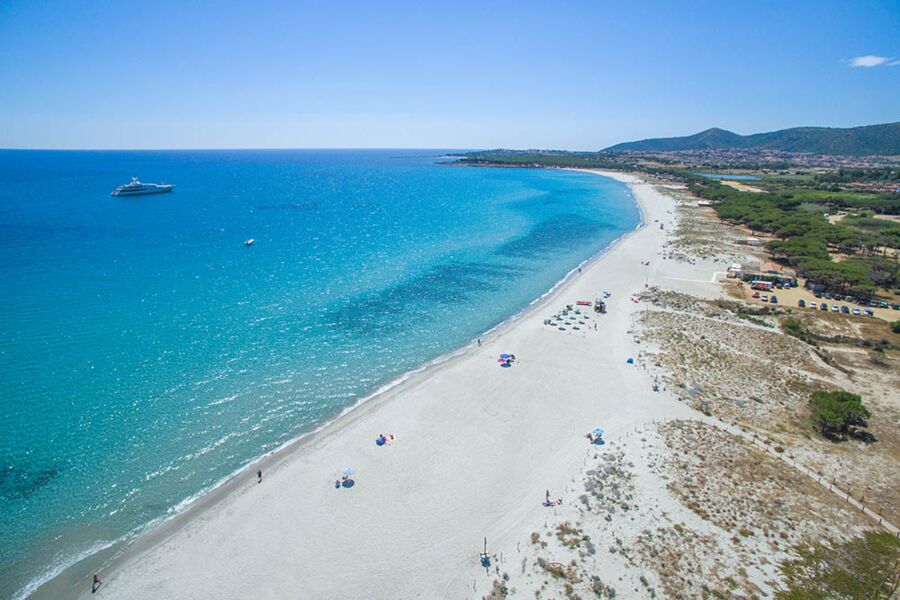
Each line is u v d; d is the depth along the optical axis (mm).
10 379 51250
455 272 96000
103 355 56938
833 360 58094
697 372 54969
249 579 30234
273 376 54250
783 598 27938
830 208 165625
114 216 144750
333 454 41719
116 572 30797
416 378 54594
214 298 76562
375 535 33438
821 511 34781
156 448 42250
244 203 185375
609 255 107812
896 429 44688
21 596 29266
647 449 41531
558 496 36531
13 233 116000
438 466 40188
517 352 60688
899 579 29344
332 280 88250
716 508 34844
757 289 84438
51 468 39438
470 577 30109
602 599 28109
